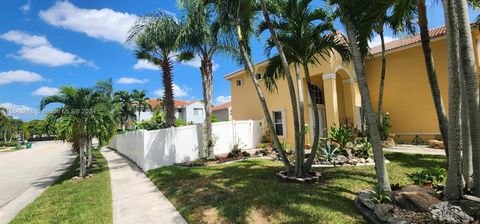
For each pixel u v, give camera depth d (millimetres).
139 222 5605
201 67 13281
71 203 7285
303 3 7504
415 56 14641
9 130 79688
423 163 9078
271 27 7492
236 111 20547
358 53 5836
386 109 15719
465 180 4965
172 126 13898
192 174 9461
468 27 4715
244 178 8172
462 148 4984
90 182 10328
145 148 11945
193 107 48656
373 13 6031
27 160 22828
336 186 6809
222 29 8133
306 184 7074
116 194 8094
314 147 7852
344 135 11281
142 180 10062
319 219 4797
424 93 14281
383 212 4520
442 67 13539
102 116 11867
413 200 4789
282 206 5484
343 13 5918
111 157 20797
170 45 12844
